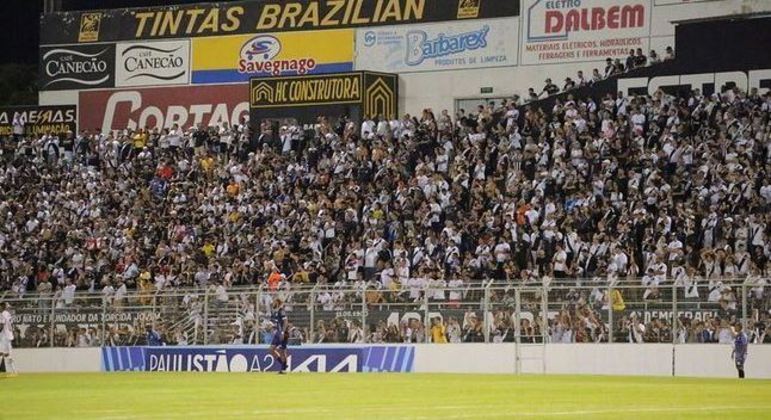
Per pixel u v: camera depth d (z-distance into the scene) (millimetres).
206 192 73062
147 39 84375
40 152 82312
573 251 57969
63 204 76688
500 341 53906
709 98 63500
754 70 66438
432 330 55219
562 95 69000
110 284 68875
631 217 58031
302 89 76875
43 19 87250
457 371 54531
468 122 68750
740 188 57781
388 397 35625
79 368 62500
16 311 64188
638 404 31906
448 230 61031
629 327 51719
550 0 73562
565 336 52875
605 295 52312
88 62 85750
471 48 75812
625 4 71312
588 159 62531
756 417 27484
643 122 63875
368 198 66625
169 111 83688
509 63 74625
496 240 60125
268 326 58219
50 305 63594
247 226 68938
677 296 50938
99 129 80938
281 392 38750
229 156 75375
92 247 72125
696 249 56469
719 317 50031
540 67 73812
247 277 64812
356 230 65125
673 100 64500
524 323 53656
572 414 28500
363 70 76500
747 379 46812
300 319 57719
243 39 81938
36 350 63500
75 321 62969
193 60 83125
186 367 59656
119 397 37125
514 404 32250
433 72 76750
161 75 84000
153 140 78812
